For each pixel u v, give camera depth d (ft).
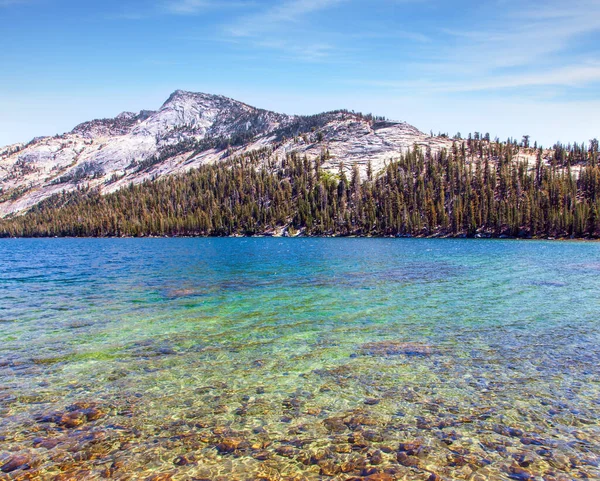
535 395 39.19
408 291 95.96
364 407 37.11
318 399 38.78
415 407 37.01
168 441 31.78
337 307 78.59
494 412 35.96
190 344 55.72
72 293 96.12
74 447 30.91
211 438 32.19
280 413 36.14
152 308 78.64
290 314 73.00
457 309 76.43
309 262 172.86
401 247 287.69
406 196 574.56
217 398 39.11
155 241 460.96
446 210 528.63
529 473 27.55
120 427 33.83
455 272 133.18
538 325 64.69
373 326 64.59
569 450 30.17
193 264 168.14
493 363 47.70
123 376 44.57
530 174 585.63
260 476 27.55
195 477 27.48
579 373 44.52
